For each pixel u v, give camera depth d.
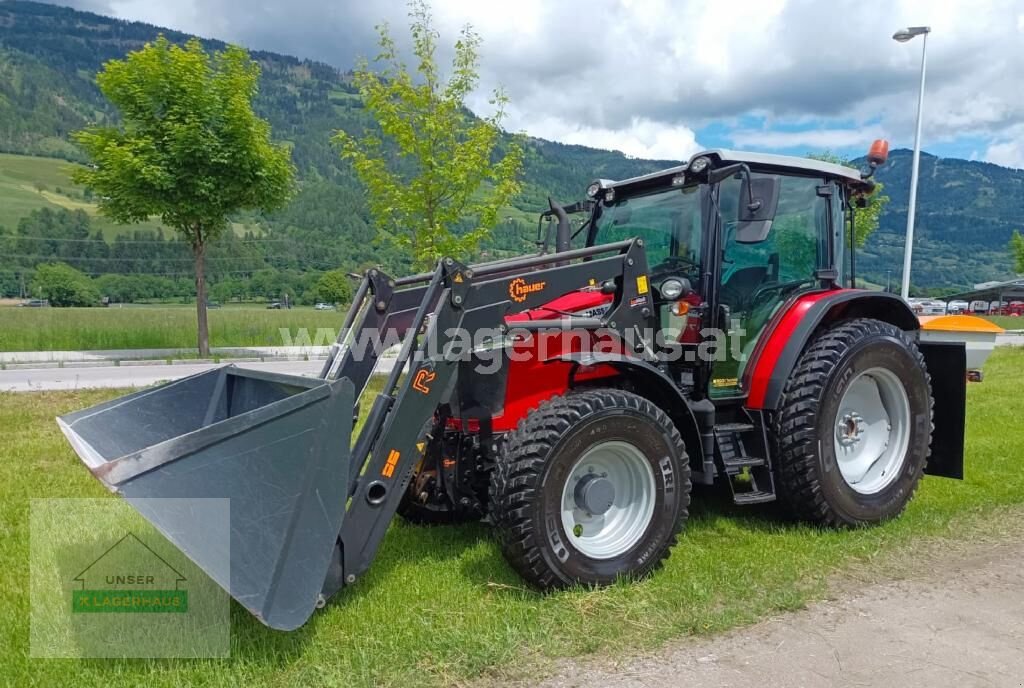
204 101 13.38
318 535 3.01
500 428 4.05
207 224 14.62
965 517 4.72
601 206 5.22
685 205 4.64
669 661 2.98
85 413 3.87
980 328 9.01
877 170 5.20
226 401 4.20
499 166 10.59
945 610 3.46
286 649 3.01
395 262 11.20
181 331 19.62
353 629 3.16
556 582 3.50
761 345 4.57
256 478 2.93
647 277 4.30
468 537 4.41
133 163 13.01
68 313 24.03
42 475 5.64
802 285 4.92
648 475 3.78
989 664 2.97
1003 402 9.08
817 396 4.36
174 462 2.85
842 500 4.48
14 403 9.34
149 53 13.30
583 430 3.54
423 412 3.54
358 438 3.45
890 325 4.86
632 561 3.70
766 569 3.87
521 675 2.87
